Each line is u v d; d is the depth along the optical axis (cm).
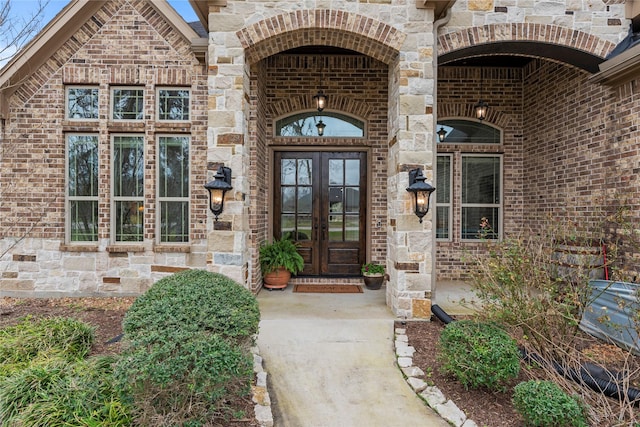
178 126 538
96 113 546
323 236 657
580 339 375
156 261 539
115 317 445
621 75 446
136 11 532
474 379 285
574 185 543
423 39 441
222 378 223
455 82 675
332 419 276
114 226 551
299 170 659
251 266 526
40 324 359
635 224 438
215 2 436
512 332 340
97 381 251
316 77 644
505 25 463
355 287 603
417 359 349
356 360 354
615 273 360
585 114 521
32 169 533
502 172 683
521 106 675
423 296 435
